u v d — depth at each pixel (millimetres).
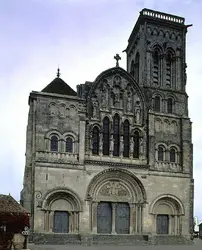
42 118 68188
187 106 79688
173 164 75062
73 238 65188
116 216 70500
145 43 79000
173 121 77125
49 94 69312
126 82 75625
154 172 73000
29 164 67188
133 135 73812
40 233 63594
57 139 68375
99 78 73312
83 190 67625
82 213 66875
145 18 79812
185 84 80750
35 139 66938
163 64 79875
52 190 65625
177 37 82125
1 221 53125
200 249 58000
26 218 54438
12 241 51406
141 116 75375
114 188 70750
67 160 67812
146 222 70562
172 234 72938
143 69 78125
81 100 70812
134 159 72750
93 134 71438
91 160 68875
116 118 73625
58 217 66500
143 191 71375
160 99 77938
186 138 76812
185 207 74000
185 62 81812
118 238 68000
